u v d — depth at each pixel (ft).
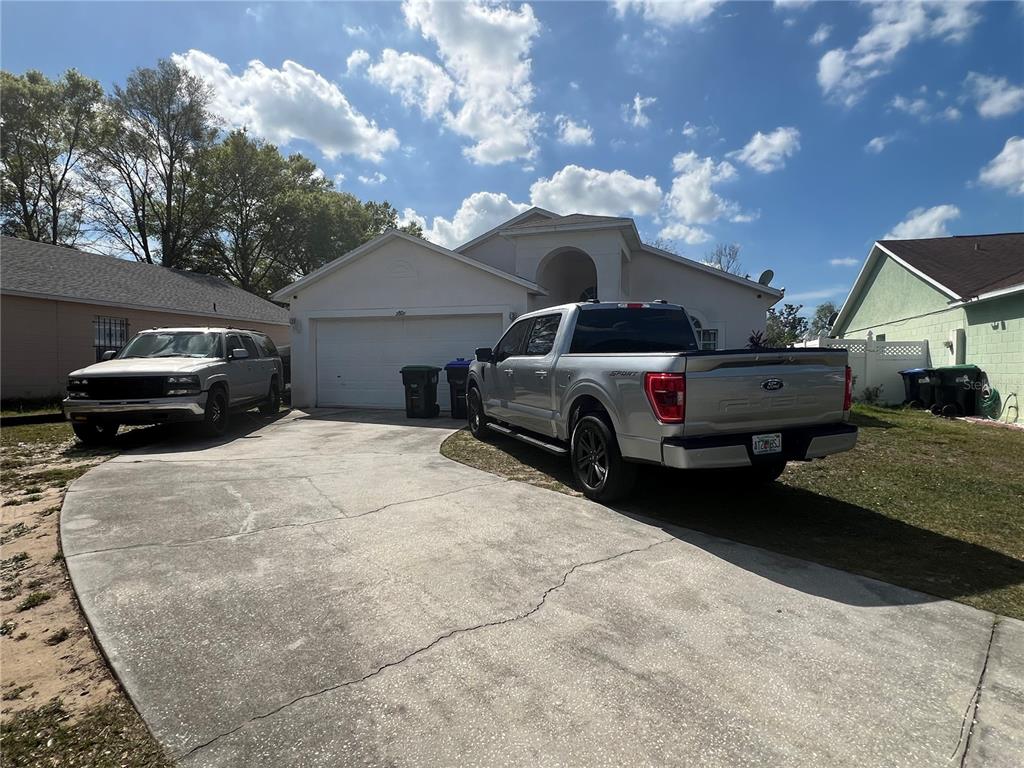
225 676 8.07
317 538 13.48
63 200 100.63
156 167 102.68
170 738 6.86
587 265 50.67
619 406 15.23
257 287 124.47
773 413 14.39
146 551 12.57
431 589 10.85
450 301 39.83
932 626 9.70
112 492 17.42
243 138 108.06
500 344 25.75
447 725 7.09
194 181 105.19
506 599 10.48
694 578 11.54
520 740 6.83
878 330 60.08
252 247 118.21
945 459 23.66
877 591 11.05
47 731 7.02
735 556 12.75
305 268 123.75
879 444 27.07
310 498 16.87
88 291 50.26
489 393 26.35
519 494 17.56
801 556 12.82
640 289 45.80
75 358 48.98
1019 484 19.42
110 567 11.69
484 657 8.59
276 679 8.00
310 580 11.17
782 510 16.30
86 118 95.81
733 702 7.59
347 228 122.62
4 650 8.87
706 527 14.73
